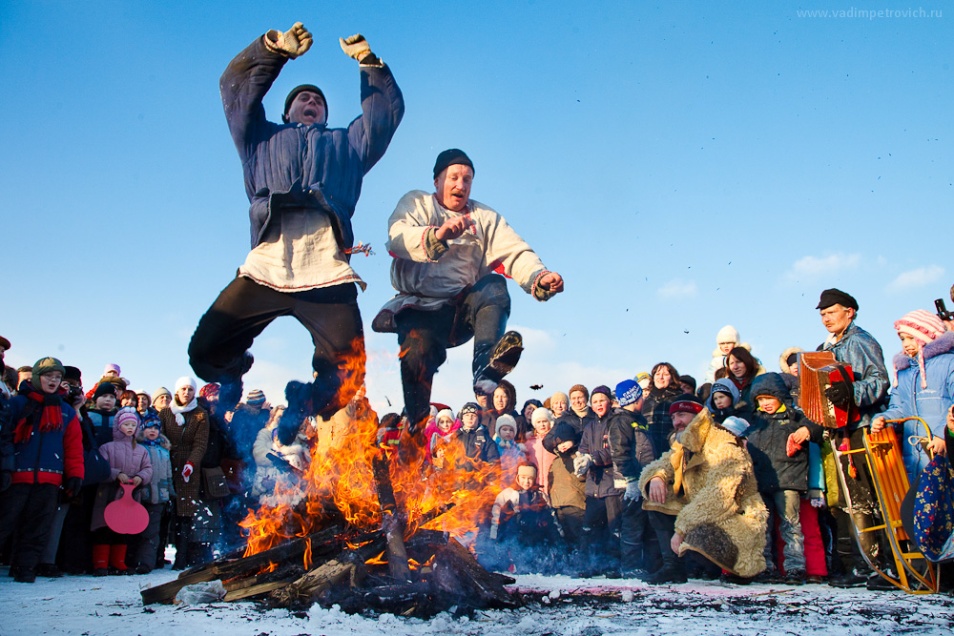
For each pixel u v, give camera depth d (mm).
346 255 5410
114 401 7859
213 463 8094
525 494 7895
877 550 5605
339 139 5465
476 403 8562
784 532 6145
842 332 6215
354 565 4121
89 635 3389
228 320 5270
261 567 4453
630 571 6840
